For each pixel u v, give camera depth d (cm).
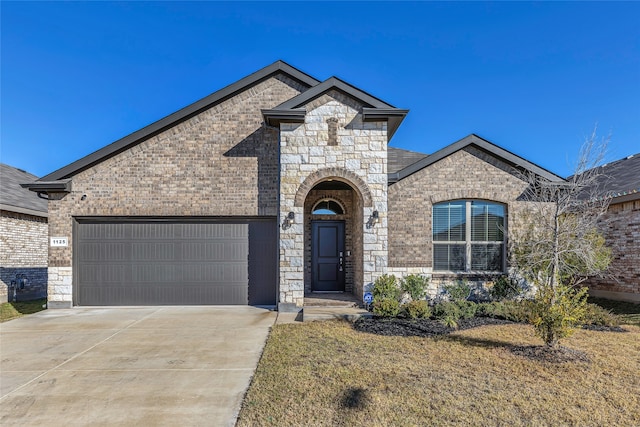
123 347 644
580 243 744
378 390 442
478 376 486
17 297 1280
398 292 920
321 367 522
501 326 760
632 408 398
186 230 1062
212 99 1049
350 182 967
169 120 1034
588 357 559
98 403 421
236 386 468
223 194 1045
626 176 1145
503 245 1034
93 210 1030
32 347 647
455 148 1019
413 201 1020
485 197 1024
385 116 947
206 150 1051
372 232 954
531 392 436
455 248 1039
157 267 1055
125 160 1040
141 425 371
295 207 948
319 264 1227
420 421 371
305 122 960
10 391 457
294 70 1077
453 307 830
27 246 1336
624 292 1013
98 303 1045
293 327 771
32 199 1434
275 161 1055
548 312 573
